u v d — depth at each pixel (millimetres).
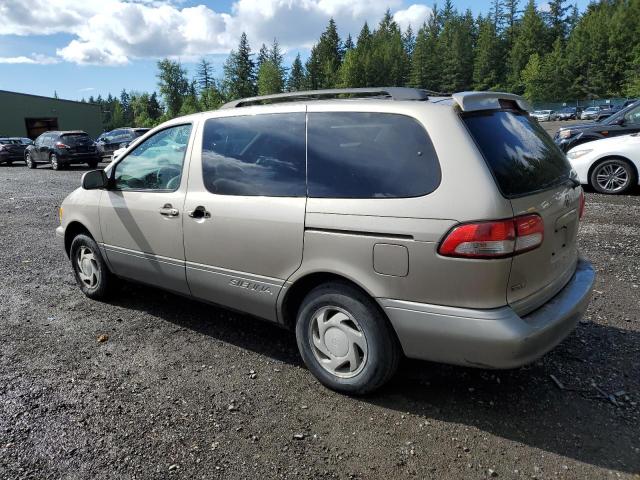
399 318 2836
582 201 3613
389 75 99125
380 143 2963
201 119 3875
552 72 82562
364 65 95062
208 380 3438
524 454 2656
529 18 90750
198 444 2768
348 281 3055
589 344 3816
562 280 3186
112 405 3141
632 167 9531
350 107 3127
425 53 99500
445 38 99938
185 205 3793
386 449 2715
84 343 4027
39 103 48812
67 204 4980
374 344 2998
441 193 2691
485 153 2715
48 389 3332
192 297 4020
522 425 2893
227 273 3607
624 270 5438
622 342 3840
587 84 80812
